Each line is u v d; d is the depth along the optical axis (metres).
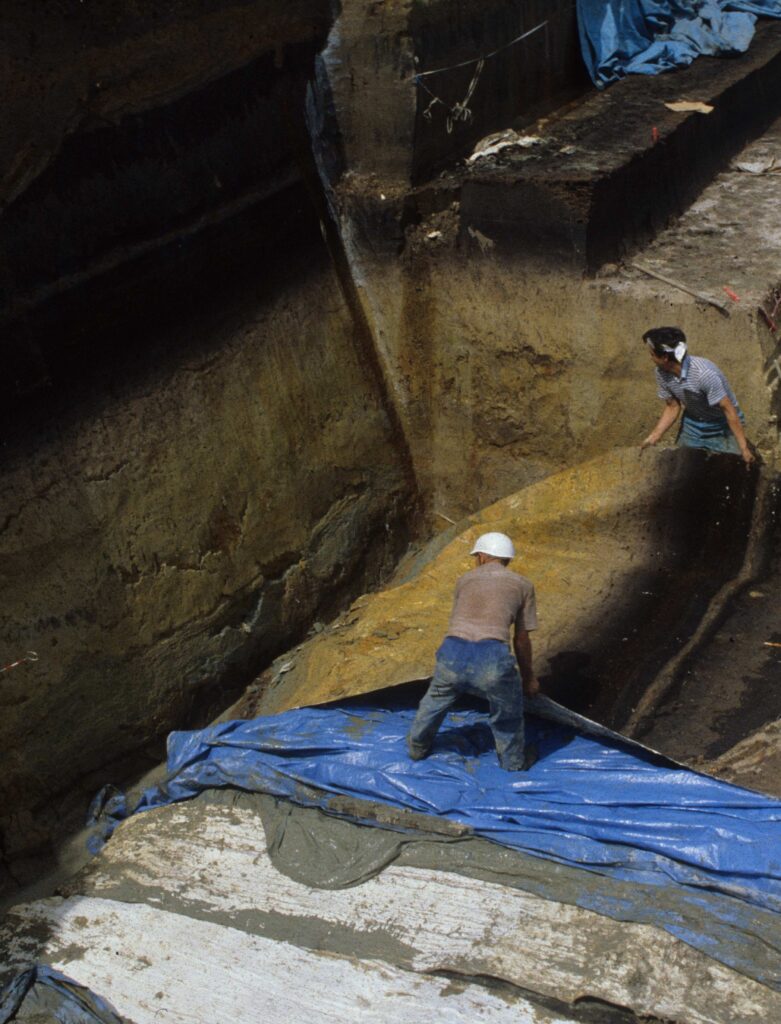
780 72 11.32
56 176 6.38
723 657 6.26
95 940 5.33
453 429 9.40
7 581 6.32
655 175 8.77
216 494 7.75
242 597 8.00
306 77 8.29
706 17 11.30
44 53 6.12
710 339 7.62
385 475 9.38
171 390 7.39
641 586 7.02
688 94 9.85
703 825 5.14
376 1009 4.72
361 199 8.68
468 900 5.13
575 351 8.37
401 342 9.20
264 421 8.16
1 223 6.11
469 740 5.98
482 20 8.85
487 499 9.52
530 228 8.15
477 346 8.87
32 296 6.37
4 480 6.30
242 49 7.60
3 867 6.34
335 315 8.84
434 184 8.62
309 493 8.60
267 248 8.16
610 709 6.00
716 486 7.21
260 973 4.99
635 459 7.52
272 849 5.68
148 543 7.22
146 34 6.77
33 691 6.48
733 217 9.03
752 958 4.62
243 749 6.27
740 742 5.62
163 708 7.39
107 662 6.95
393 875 5.35
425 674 6.65
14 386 6.32
